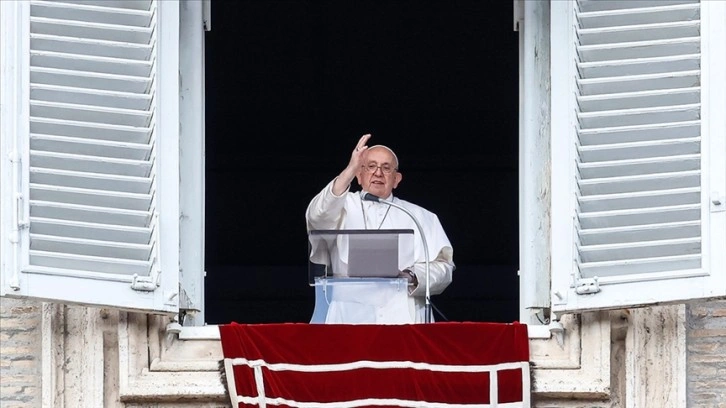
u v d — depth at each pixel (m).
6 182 37.00
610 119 38.28
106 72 38.31
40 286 36.78
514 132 69.50
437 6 65.50
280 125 69.69
